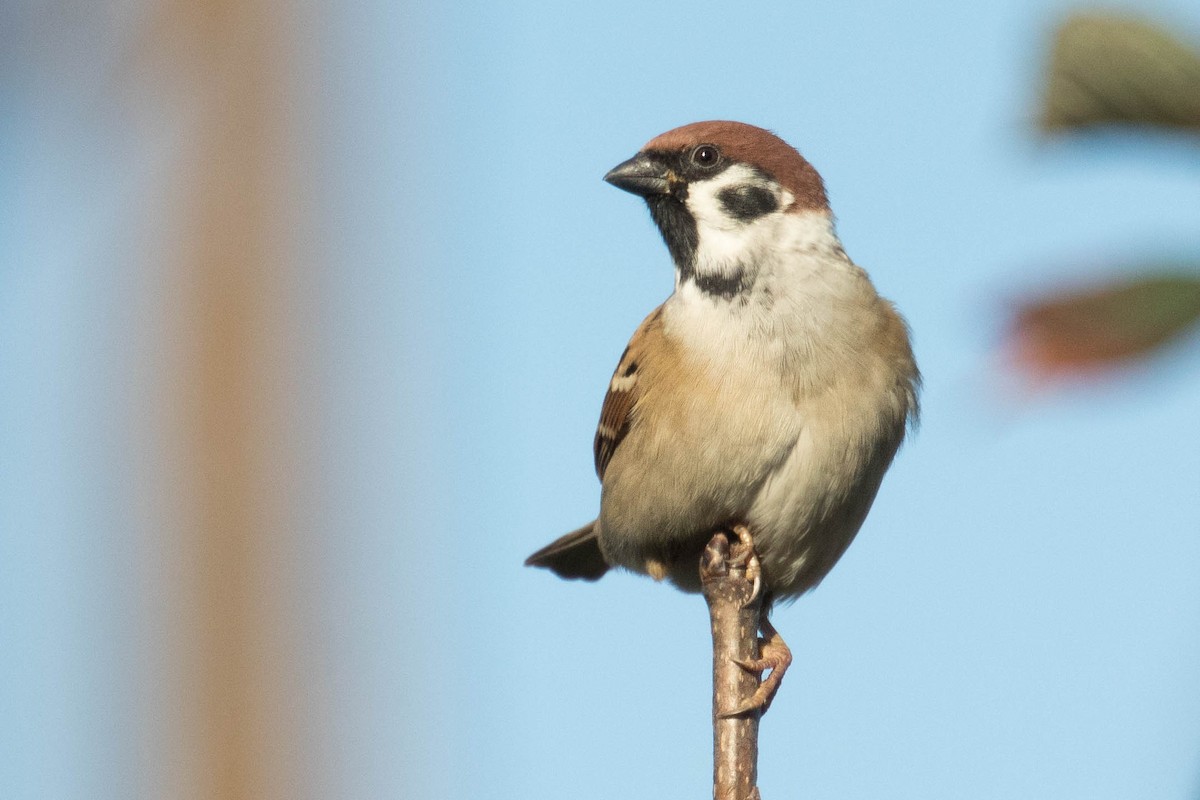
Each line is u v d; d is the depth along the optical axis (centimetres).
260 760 739
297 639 755
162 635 754
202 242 791
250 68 805
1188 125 191
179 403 777
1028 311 180
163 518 765
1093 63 190
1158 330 175
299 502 771
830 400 824
